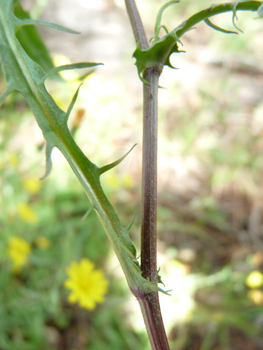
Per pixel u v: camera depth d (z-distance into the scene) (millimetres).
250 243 499
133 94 641
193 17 98
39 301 357
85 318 373
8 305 343
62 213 454
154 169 98
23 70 94
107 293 398
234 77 716
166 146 581
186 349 386
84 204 456
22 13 147
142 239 96
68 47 662
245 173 574
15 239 349
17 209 384
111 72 656
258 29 769
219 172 568
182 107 640
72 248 410
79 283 324
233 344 397
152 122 99
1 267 374
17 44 95
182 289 406
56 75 151
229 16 751
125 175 517
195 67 708
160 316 89
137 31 106
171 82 662
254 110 668
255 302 416
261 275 445
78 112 210
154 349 87
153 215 97
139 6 742
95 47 683
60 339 353
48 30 659
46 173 91
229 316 404
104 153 536
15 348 327
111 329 367
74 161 92
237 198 548
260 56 764
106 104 546
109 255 424
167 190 541
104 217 91
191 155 584
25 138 495
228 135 622
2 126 481
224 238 500
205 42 759
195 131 597
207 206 524
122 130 583
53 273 387
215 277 420
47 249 409
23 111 506
